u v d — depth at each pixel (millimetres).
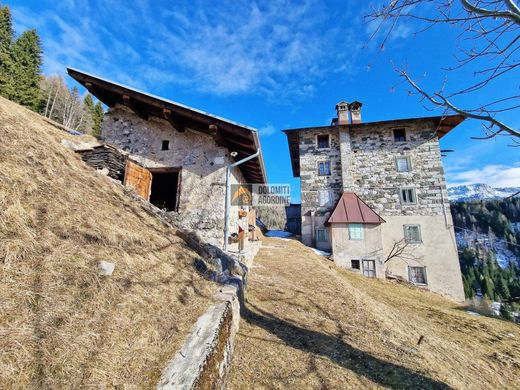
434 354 4383
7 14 25031
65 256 2244
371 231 14602
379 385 2977
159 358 1954
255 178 10828
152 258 3139
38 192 2719
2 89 21219
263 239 15523
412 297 11172
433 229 15547
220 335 2502
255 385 2654
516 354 5996
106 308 2084
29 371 1422
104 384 1570
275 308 4617
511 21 2475
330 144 18422
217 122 6898
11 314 1605
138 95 7387
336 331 4195
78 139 7496
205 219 6977
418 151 16938
